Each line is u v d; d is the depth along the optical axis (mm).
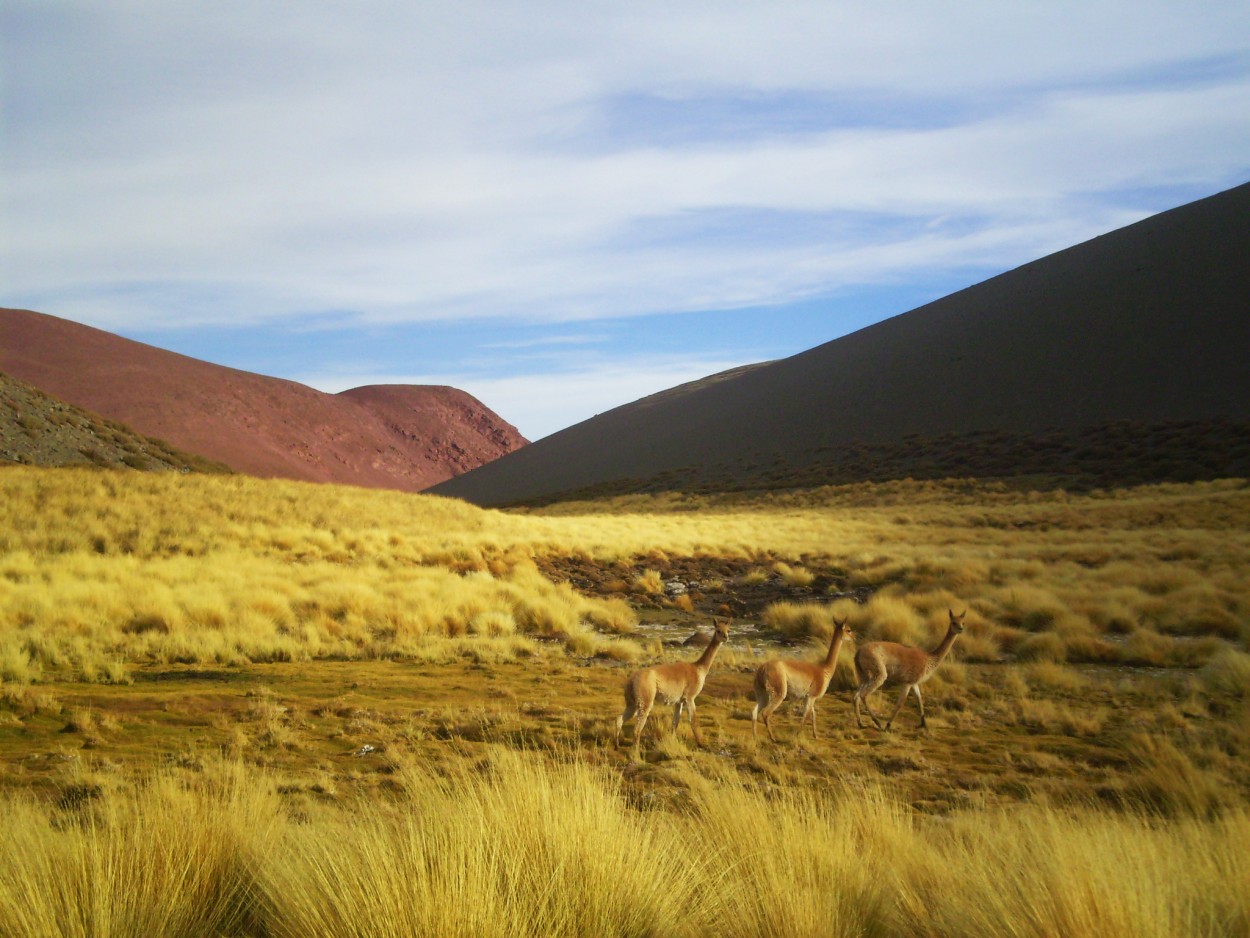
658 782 8977
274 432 138750
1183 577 23859
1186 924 4266
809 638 20109
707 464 89250
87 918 4262
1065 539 37750
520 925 4137
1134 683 14469
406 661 16453
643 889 4516
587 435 129375
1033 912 4191
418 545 31562
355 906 4086
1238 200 91562
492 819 4934
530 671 15742
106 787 7414
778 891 4461
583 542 37906
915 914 4695
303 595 20906
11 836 4965
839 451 78375
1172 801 8266
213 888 4910
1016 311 93062
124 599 18188
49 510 27375
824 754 10438
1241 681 13445
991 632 18578
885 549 35844
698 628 22781
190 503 32031
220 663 15281
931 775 9656
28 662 13875
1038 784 9211
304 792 8117
